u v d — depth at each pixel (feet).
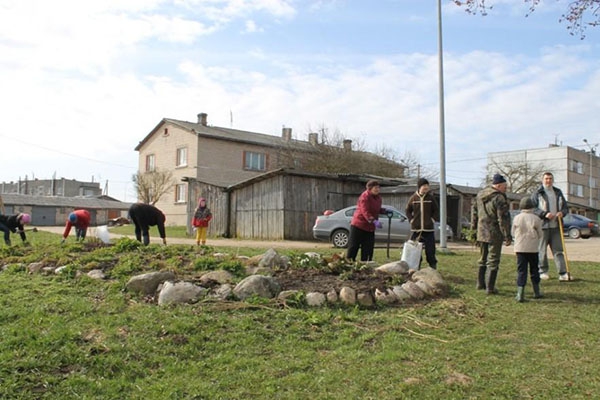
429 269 23.41
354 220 27.91
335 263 23.25
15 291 20.25
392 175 129.39
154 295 19.67
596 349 15.03
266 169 126.62
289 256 26.63
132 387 11.84
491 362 13.89
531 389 12.12
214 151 119.55
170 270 22.30
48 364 12.73
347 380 12.47
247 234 75.00
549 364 13.78
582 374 13.08
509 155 238.07
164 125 127.75
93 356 13.29
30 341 13.92
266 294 19.24
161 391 11.61
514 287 24.29
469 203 91.50
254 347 14.65
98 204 193.47
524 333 16.61
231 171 121.49
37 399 11.11
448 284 23.82
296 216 71.00
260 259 25.07
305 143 128.57
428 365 13.58
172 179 123.54
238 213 76.95
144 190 122.72
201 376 12.59
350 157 122.93
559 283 25.41
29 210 175.01
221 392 11.67
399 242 54.80
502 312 19.39
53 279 22.80
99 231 34.96
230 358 13.73
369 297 19.33
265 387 11.96
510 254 42.11
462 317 18.49
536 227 21.27
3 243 44.73
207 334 15.33
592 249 53.88
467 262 33.73
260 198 73.61
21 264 26.53
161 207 127.44
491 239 22.71
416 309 19.25
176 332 15.33
